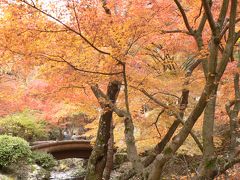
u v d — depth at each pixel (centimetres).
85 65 518
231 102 608
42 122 1933
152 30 517
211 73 436
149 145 891
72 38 479
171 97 773
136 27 485
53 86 600
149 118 802
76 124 2020
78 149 1678
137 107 751
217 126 960
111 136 755
